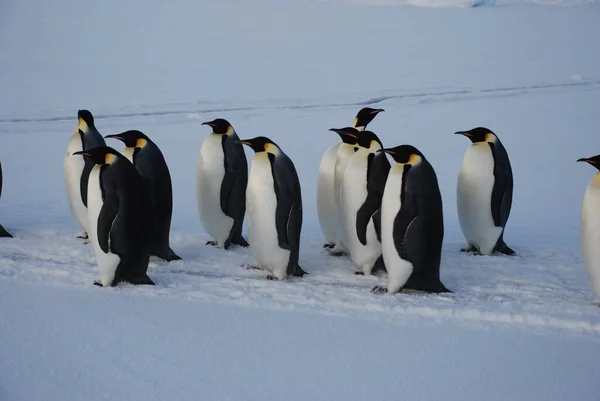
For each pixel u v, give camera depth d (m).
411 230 7.10
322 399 4.89
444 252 9.37
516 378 5.29
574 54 42.47
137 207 7.06
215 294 7.06
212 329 6.08
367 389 5.06
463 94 29.72
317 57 41.75
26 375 5.07
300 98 28.80
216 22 60.38
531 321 6.51
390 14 67.56
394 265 7.26
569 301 7.23
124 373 5.17
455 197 14.38
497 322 6.48
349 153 8.52
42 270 7.61
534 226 12.05
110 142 20.06
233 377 5.18
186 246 9.30
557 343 5.99
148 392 4.90
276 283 7.60
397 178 7.09
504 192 8.96
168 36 51.50
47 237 9.39
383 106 27.06
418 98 28.84
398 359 5.58
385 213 7.19
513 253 9.28
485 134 8.98
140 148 8.29
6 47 44.06
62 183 15.14
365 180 7.85
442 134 21.72
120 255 7.05
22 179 15.48
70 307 6.47
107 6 69.06
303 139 20.73
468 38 51.00
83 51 43.06
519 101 27.95
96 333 5.88
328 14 67.06
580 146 19.89
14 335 5.77
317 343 5.85
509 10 71.19
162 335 5.90
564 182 15.73
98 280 7.31
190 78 33.88
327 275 8.14
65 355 5.43
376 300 7.00
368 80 33.56
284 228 7.65
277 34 53.44
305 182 15.73
